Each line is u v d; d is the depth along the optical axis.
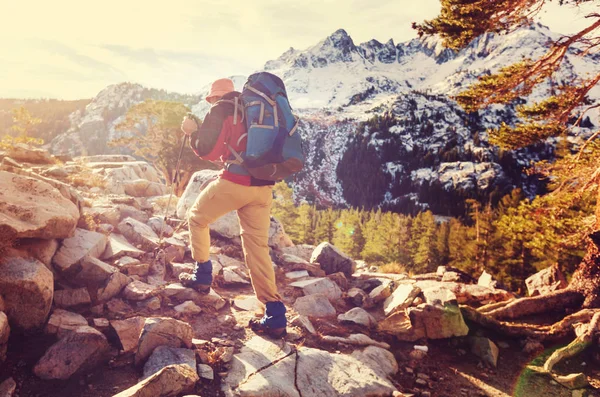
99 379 2.84
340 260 6.04
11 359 2.85
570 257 28.02
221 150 3.26
